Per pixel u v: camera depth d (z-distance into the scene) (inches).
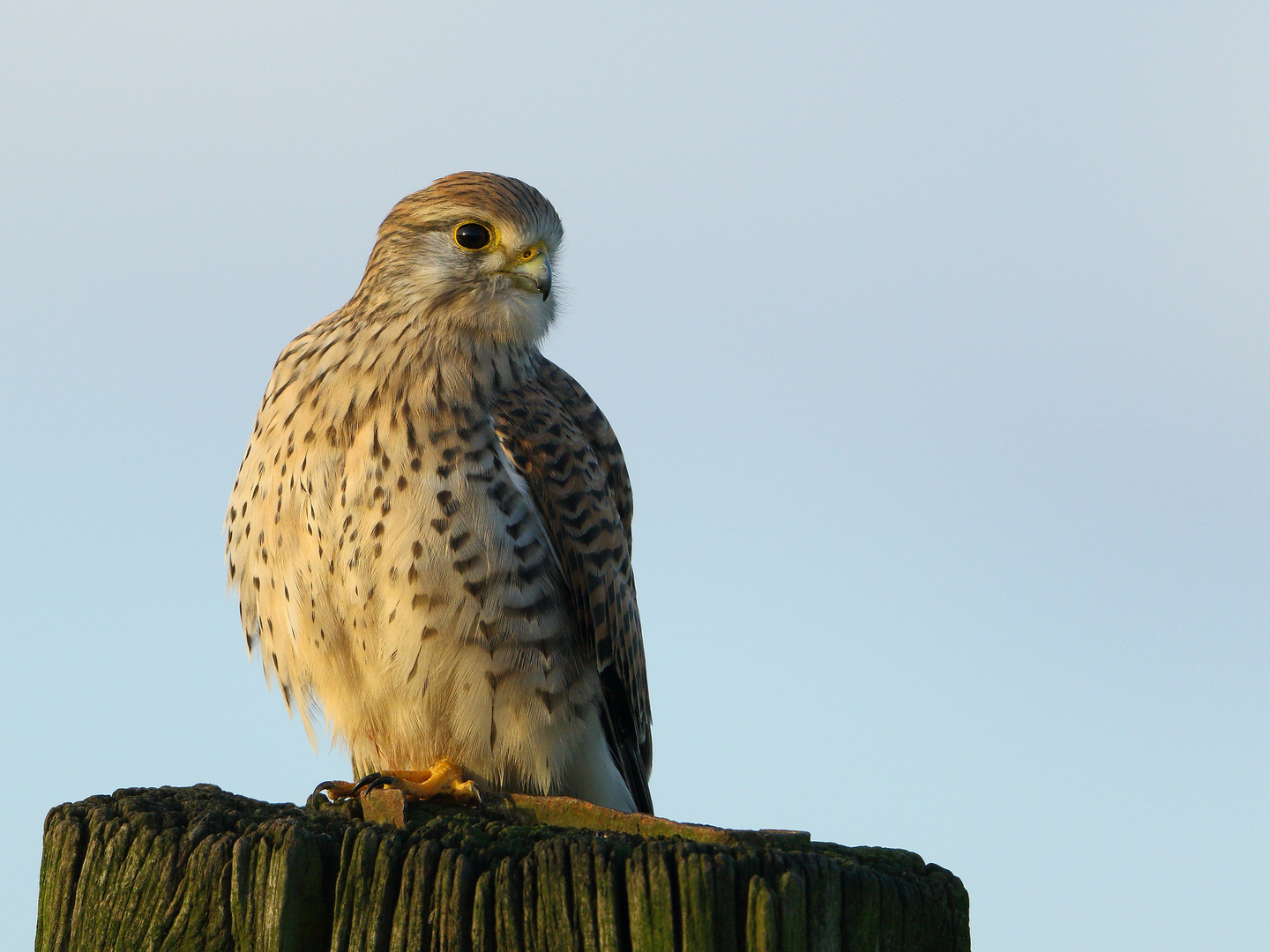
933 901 251.8
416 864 252.5
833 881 241.9
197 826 271.1
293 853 258.8
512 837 264.1
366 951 251.1
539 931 243.4
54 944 273.7
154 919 265.3
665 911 236.5
